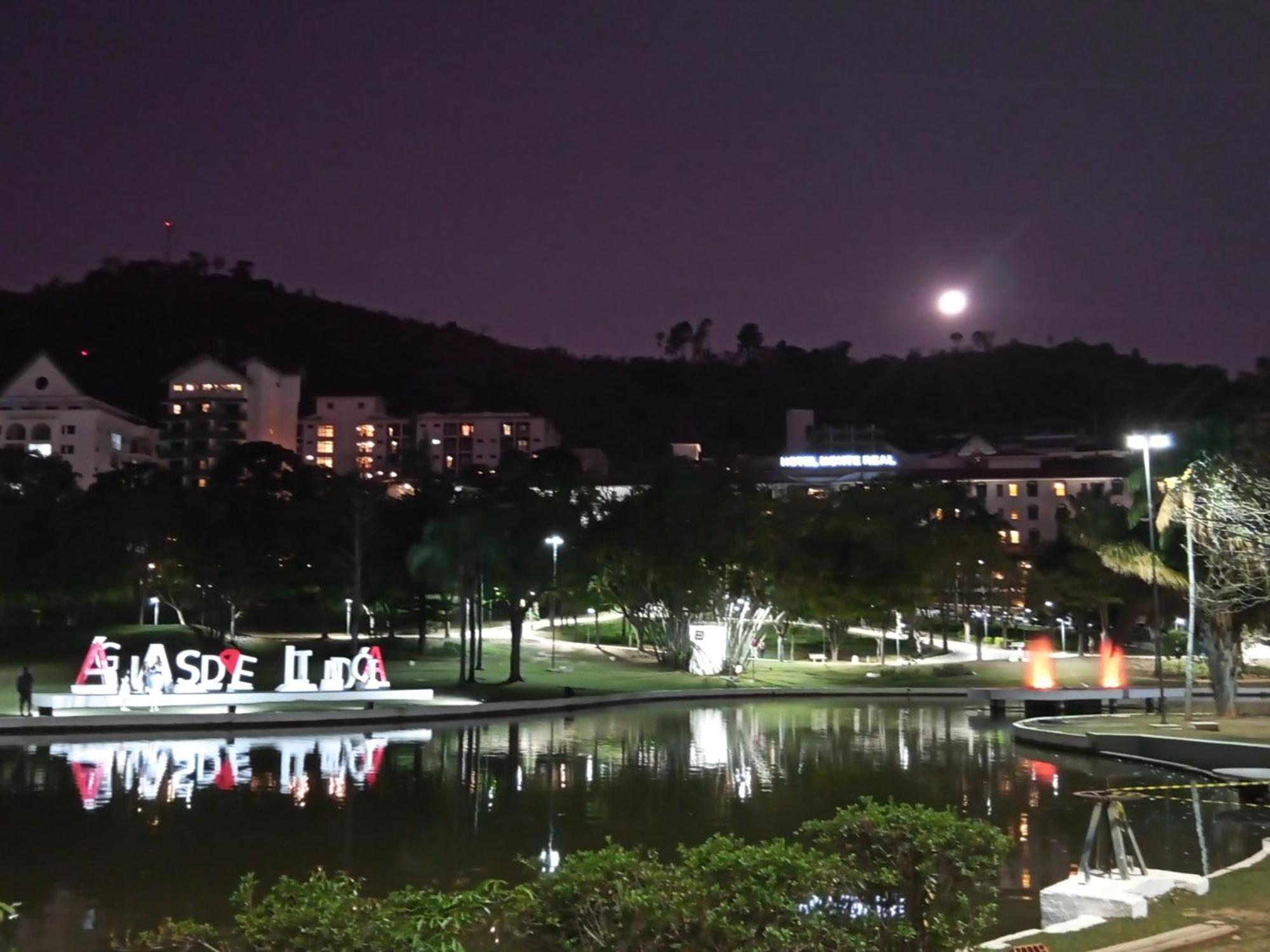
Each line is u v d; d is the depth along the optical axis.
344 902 8.19
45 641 87.06
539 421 190.38
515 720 62.28
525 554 80.88
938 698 82.75
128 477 119.56
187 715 53.41
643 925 8.80
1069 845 26.80
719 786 37.06
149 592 100.88
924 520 111.06
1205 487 48.59
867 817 10.91
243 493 95.69
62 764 41.44
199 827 29.41
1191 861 24.27
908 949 10.38
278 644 95.75
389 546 92.50
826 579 94.94
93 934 19.53
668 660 98.06
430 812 31.83
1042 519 163.12
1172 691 78.31
